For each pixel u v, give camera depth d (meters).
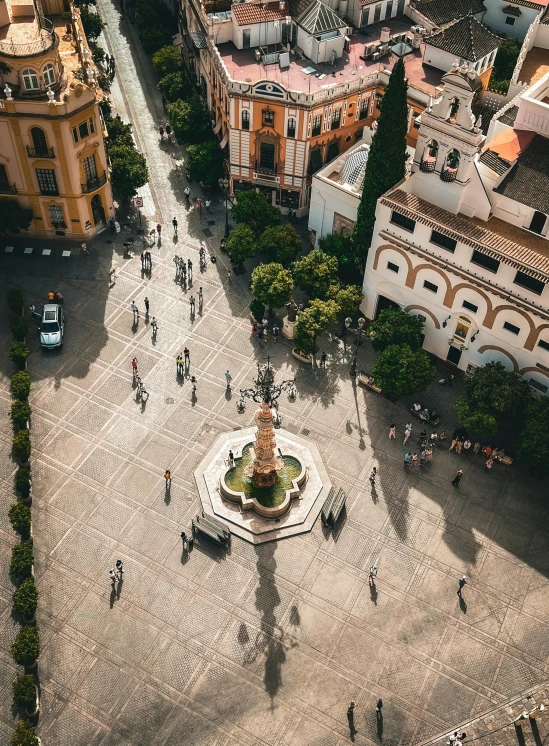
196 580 64.44
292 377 79.31
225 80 88.00
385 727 57.47
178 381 78.50
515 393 71.06
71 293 86.12
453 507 69.88
